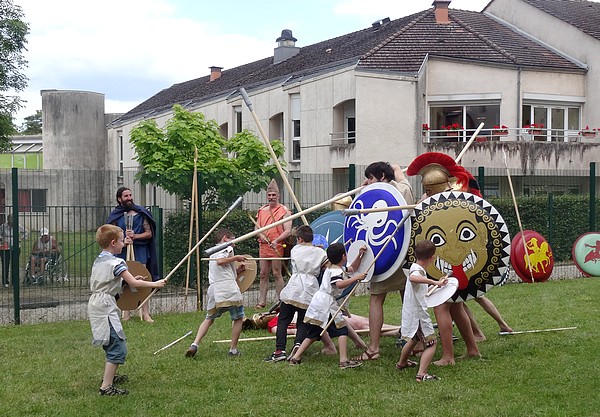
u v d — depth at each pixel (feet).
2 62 100.73
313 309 24.29
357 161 75.97
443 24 86.22
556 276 50.06
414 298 22.82
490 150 77.82
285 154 88.89
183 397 21.01
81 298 37.63
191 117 54.24
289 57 113.50
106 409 19.95
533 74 82.12
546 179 60.95
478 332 27.84
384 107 75.41
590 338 27.66
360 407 19.85
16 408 20.13
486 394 20.88
